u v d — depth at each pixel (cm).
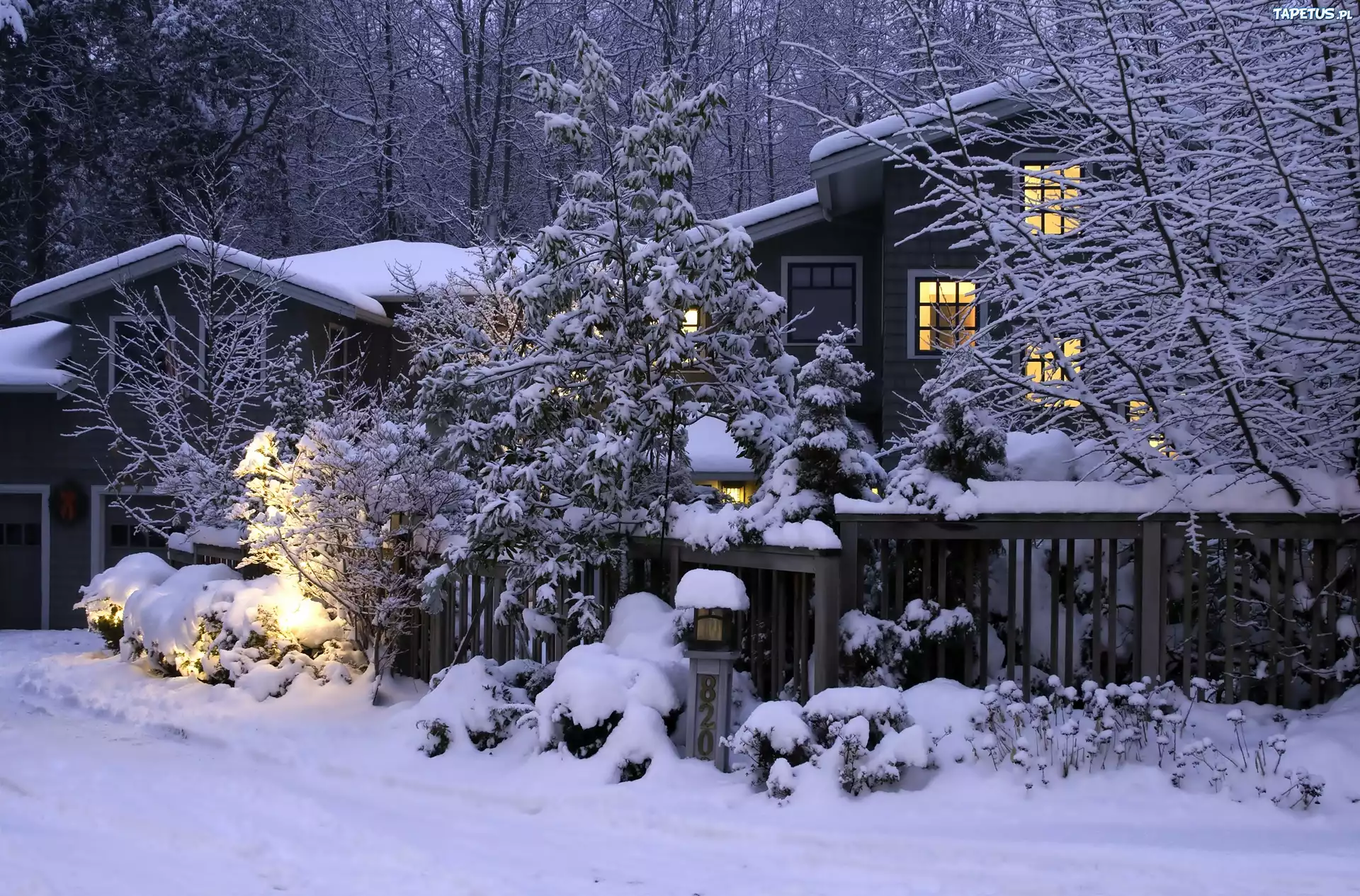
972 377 854
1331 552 718
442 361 1013
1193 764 634
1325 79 784
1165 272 787
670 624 812
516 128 3262
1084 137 937
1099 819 592
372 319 2142
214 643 1053
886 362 1673
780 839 590
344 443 997
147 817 661
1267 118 781
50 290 2000
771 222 1831
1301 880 503
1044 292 783
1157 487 727
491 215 3212
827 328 1859
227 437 1838
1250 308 728
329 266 2370
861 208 1850
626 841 606
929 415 1062
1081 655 764
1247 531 720
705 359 943
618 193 920
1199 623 714
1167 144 827
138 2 3284
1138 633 727
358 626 1012
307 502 994
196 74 3250
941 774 655
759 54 3159
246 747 849
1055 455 835
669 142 920
